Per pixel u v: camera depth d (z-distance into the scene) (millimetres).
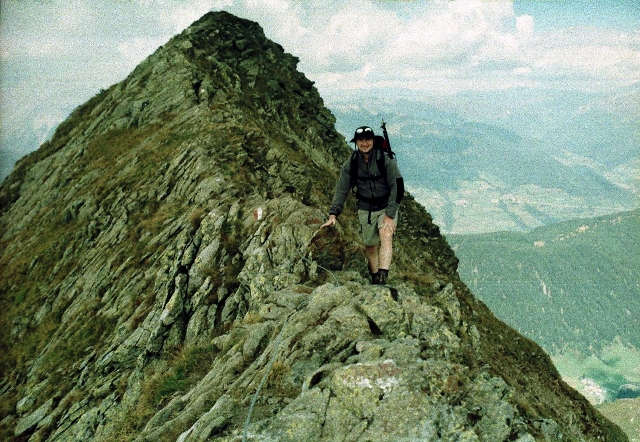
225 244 19406
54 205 47344
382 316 8820
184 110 46438
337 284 12031
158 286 21188
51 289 32938
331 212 9367
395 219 9484
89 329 23703
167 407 9414
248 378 8219
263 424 5812
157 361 16500
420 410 5676
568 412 28109
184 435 6812
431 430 5402
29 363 26312
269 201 21078
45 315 30031
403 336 8477
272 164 32812
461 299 36438
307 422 5746
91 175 45750
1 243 52812
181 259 20062
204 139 34500
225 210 21641
